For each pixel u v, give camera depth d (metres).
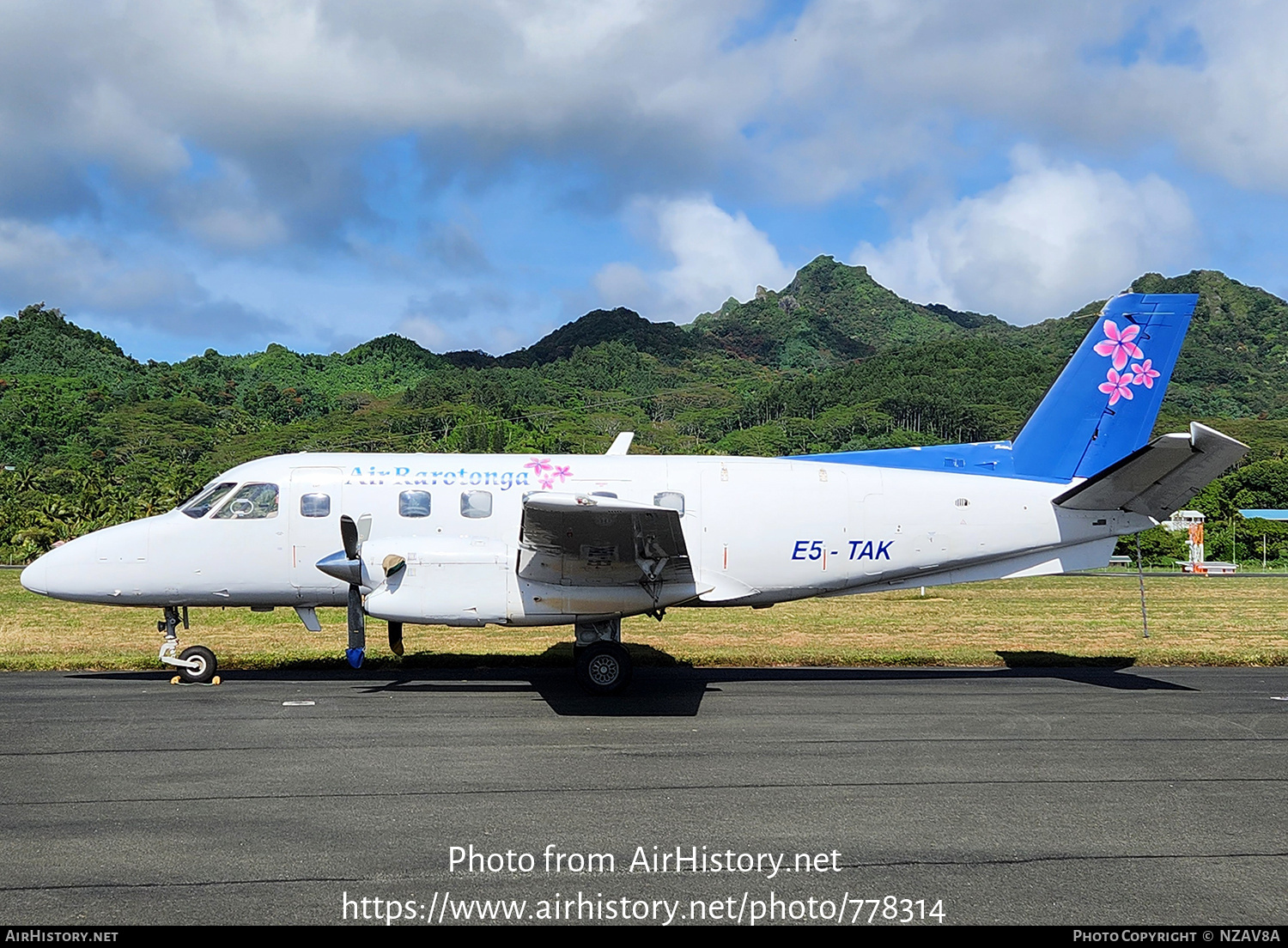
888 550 14.69
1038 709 12.17
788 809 8.11
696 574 14.43
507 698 12.71
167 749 9.81
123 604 14.08
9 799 8.12
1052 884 6.64
